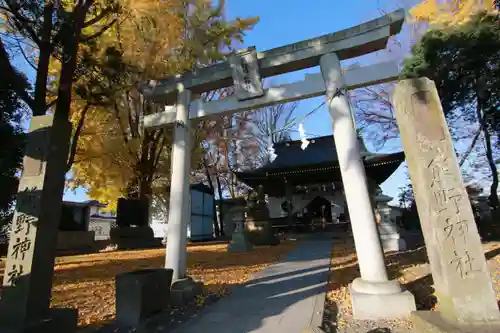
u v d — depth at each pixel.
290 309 4.65
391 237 10.42
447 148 3.88
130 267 8.70
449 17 10.37
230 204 25.62
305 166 18.77
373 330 3.81
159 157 19.16
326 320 4.28
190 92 6.52
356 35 5.48
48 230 3.75
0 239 10.50
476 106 12.55
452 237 3.59
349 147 5.03
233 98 6.07
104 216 33.69
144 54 10.85
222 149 26.59
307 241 15.18
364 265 4.66
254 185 21.64
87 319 4.47
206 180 29.77
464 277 3.45
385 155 17.14
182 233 5.74
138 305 4.20
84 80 8.48
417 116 4.05
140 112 15.84
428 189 3.81
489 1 9.55
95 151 14.60
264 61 6.02
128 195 18.56
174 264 5.53
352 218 4.85
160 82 6.63
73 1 8.99
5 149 7.22
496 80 10.25
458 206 3.67
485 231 11.95
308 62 5.90
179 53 12.67
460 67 10.37
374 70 5.34
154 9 9.94
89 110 12.99
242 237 11.70
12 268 3.51
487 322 3.29
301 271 7.35
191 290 5.30
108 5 8.70
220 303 5.16
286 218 21.11
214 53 13.30
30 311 3.38
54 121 4.03
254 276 7.07
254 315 4.49
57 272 7.96
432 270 3.85
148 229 16.16
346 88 5.37
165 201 23.95
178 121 6.26
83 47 8.85
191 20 12.84
